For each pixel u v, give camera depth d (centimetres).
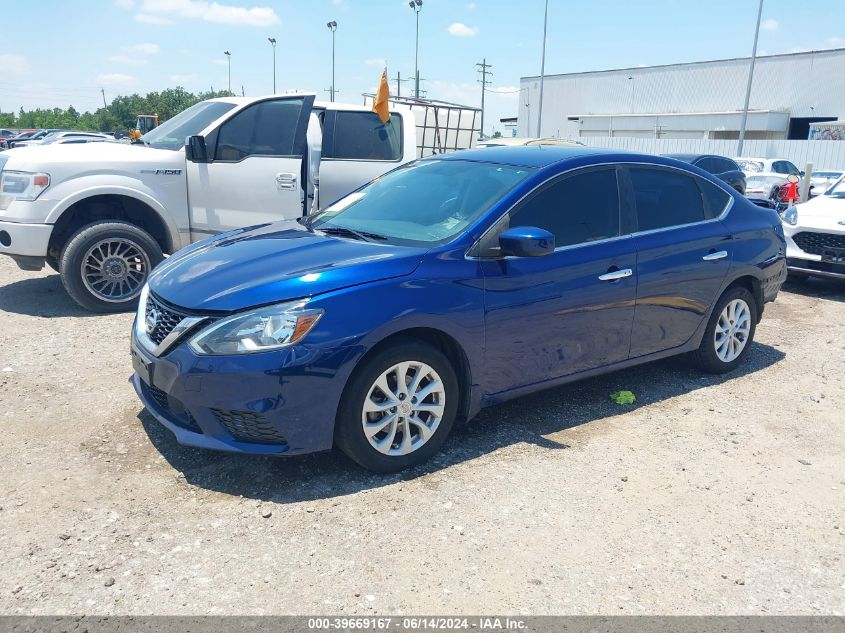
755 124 4931
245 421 343
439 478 376
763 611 286
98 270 673
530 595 288
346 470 379
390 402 367
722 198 539
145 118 1570
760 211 569
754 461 415
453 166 477
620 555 318
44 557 299
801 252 867
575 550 320
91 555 302
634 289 461
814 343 660
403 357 364
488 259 396
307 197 764
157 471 372
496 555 313
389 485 367
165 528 323
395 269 366
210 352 336
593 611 281
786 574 310
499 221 405
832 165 3656
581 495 367
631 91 5828
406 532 326
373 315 350
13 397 461
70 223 699
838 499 376
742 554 323
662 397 509
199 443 348
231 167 728
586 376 457
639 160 488
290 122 756
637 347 479
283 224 481
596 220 451
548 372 433
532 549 318
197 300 349
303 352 336
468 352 388
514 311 403
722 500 370
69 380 494
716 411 486
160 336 360
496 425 447
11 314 664
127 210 716
